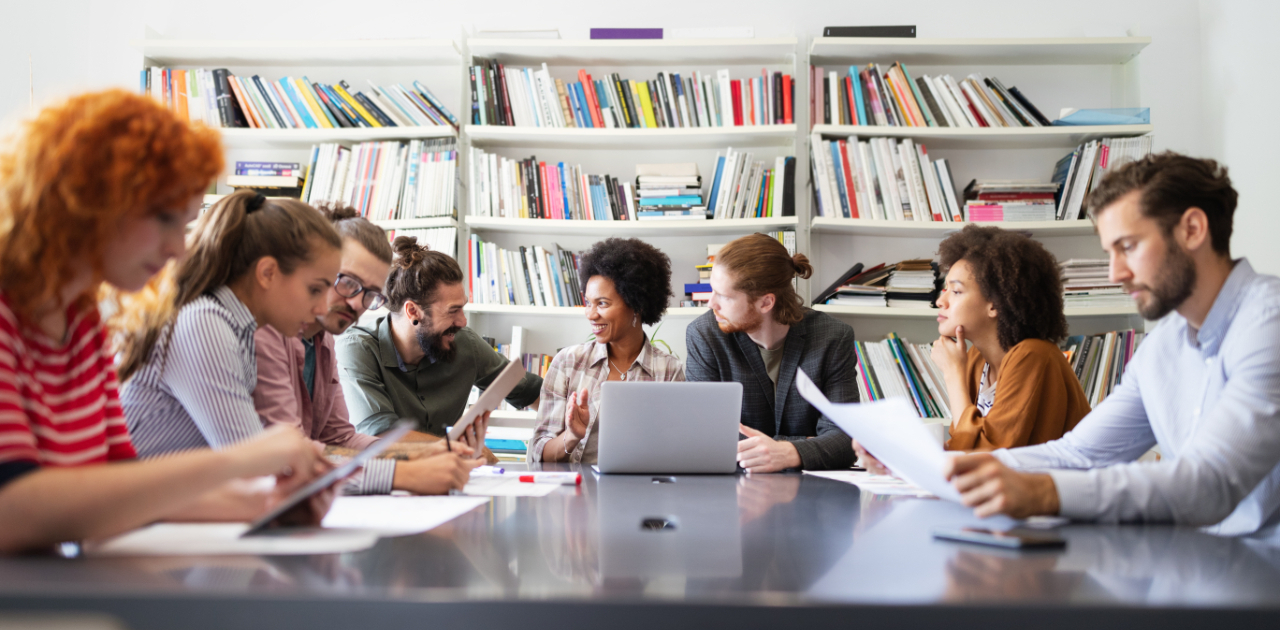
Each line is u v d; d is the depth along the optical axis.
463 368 2.48
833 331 2.13
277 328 1.36
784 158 3.06
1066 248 3.20
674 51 3.15
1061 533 0.87
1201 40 3.21
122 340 1.24
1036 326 1.99
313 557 0.67
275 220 1.30
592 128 3.08
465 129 3.07
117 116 0.73
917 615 0.52
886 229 3.10
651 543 0.80
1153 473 0.95
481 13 3.37
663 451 1.72
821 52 3.14
